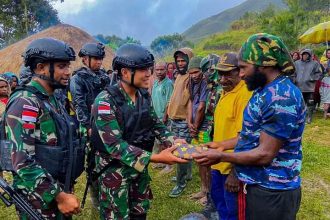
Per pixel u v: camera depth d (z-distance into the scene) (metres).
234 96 3.05
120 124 2.48
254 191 2.24
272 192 2.19
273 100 2.08
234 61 2.99
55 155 2.17
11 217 4.17
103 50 4.37
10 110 2.06
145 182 2.77
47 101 2.19
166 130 2.79
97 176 2.64
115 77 2.79
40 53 2.12
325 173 5.58
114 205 2.58
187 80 4.57
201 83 4.17
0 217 4.17
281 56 2.11
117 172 2.54
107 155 2.53
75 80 4.12
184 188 4.81
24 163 2.02
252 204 2.27
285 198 2.20
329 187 5.09
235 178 2.41
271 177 2.18
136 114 2.51
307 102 9.14
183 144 2.49
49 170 2.17
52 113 2.18
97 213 3.90
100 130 2.43
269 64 2.10
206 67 4.07
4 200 2.23
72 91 4.09
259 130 2.18
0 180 2.17
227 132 3.11
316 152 6.57
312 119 9.64
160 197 4.66
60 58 2.15
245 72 2.19
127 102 2.49
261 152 2.11
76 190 4.98
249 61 2.14
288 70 2.13
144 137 2.60
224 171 3.08
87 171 2.72
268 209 2.21
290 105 2.06
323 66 9.77
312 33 12.23
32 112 2.07
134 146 2.49
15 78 5.33
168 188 4.96
